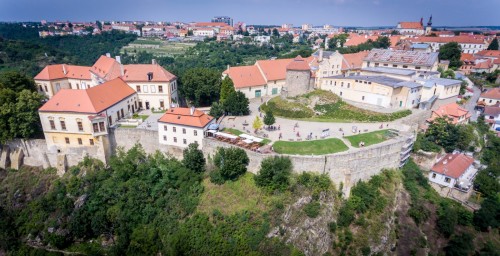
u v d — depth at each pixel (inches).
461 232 2716.5
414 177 3068.4
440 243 2635.3
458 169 3048.7
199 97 3932.1
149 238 2439.7
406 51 4827.8
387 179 2881.4
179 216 2524.6
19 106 2918.3
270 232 2300.7
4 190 2945.4
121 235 2522.1
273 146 2785.4
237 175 2640.3
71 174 2923.2
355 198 2625.5
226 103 3548.2
